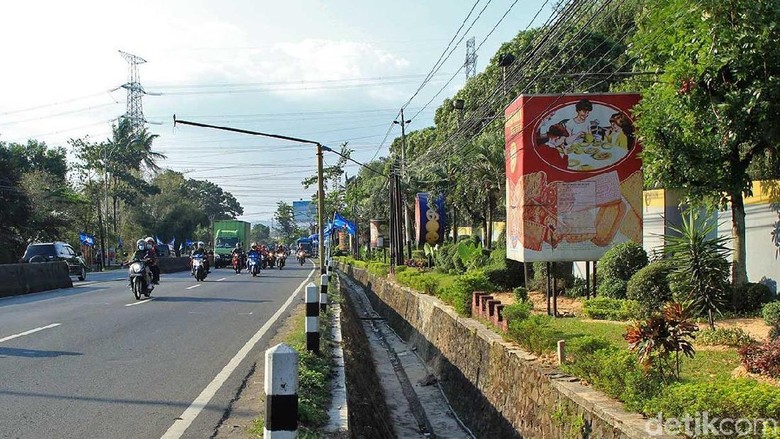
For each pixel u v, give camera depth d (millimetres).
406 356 19172
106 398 7191
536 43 14703
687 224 12898
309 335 9523
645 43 11938
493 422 11016
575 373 8227
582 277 20219
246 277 32062
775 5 10000
